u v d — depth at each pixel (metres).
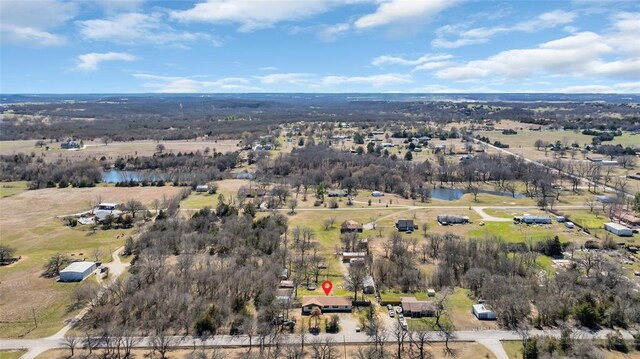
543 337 104.19
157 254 148.12
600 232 182.25
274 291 123.25
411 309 117.50
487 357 99.75
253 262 143.50
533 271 140.25
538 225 193.62
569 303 118.25
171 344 105.06
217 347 104.25
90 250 165.88
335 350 102.94
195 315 114.44
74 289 130.62
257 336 108.06
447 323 113.44
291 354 100.06
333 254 161.62
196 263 145.38
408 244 164.75
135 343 105.50
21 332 110.62
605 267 136.12
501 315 115.19
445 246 155.75
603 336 106.62
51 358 100.12
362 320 116.00
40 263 152.50
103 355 101.19
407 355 100.62
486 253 149.38
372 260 150.75
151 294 119.69
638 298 118.12
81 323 114.25
